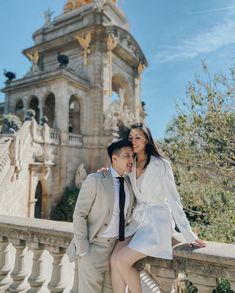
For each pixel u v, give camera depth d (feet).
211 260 9.21
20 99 107.45
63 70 91.56
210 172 40.14
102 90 107.14
